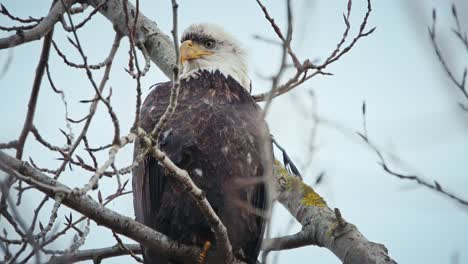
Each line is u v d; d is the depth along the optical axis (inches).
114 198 387.5
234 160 421.4
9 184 306.0
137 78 301.1
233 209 415.8
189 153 416.2
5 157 317.4
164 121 310.8
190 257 403.2
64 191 316.5
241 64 506.9
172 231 410.6
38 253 280.1
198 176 417.1
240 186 415.5
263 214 411.2
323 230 417.4
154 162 413.7
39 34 416.2
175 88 309.6
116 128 296.7
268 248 252.4
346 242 402.0
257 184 422.6
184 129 420.5
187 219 406.3
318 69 376.2
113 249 417.4
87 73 309.3
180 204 406.9
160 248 382.3
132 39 332.8
